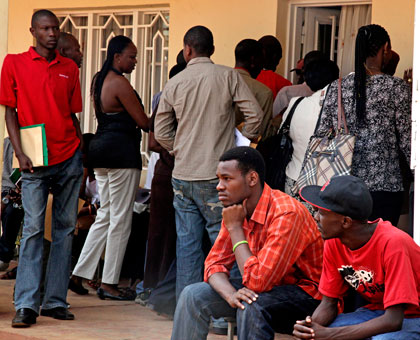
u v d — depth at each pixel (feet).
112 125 19.53
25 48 28.81
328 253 11.51
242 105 16.78
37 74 17.30
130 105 19.34
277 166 17.07
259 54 19.49
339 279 11.60
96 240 20.36
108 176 19.85
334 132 15.17
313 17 24.48
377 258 10.90
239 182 12.46
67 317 17.71
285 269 12.21
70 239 17.81
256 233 12.71
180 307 12.71
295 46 24.34
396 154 14.79
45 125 17.24
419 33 12.34
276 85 22.06
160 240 18.35
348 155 14.53
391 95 14.62
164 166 18.28
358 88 14.75
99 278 22.50
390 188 14.66
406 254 10.68
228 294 12.33
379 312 11.58
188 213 17.04
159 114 17.28
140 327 17.25
